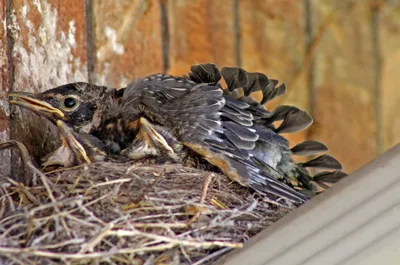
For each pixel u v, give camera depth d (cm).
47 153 217
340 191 204
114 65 225
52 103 216
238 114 213
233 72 216
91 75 222
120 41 226
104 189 207
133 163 212
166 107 214
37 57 217
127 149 213
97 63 223
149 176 210
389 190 203
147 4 229
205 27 234
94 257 203
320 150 217
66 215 204
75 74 221
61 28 220
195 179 211
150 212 207
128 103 216
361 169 204
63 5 220
